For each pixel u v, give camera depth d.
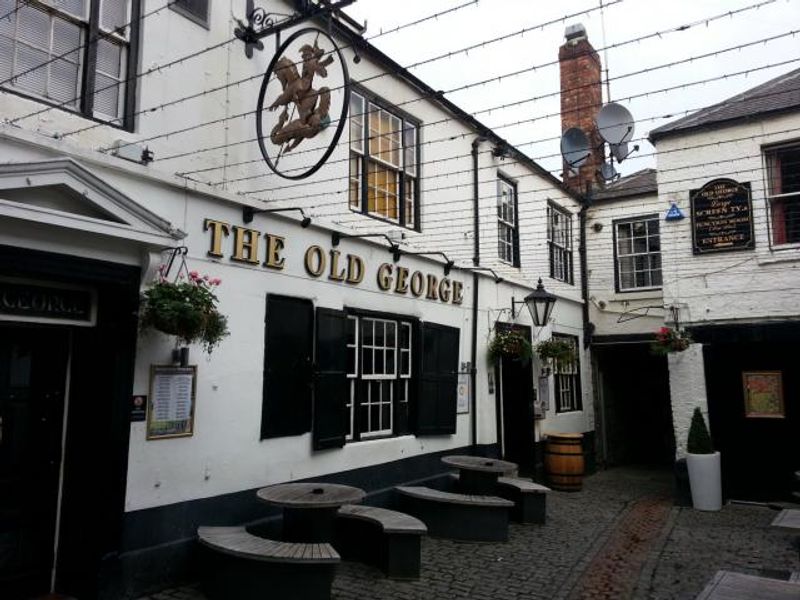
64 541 5.01
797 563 6.41
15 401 4.86
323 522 5.63
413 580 5.82
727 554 6.78
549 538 7.42
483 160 10.58
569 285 13.36
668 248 10.02
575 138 11.03
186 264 5.63
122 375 5.04
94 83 5.21
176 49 5.79
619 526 8.09
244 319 6.13
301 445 6.71
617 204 13.72
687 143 9.99
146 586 5.12
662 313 12.94
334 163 7.46
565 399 12.84
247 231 6.22
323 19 7.17
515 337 10.20
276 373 6.43
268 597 4.86
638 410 15.68
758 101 9.92
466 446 9.63
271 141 6.36
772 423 9.51
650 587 5.73
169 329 4.98
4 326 4.81
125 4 5.51
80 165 4.50
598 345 13.77
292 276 6.72
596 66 14.31
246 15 6.50
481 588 5.64
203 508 5.64
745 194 9.46
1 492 4.75
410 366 8.65
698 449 9.16
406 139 8.86
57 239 4.61
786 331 9.04
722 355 9.91
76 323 5.06
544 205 12.60
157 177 5.38
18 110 4.62
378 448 7.83
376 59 8.09
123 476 5.01
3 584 4.70
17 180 4.17
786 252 9.13
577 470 10.75
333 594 5.42
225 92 6.21
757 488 9.52
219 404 5.84
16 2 4.79
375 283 7.97
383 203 8.40
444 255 8.73
